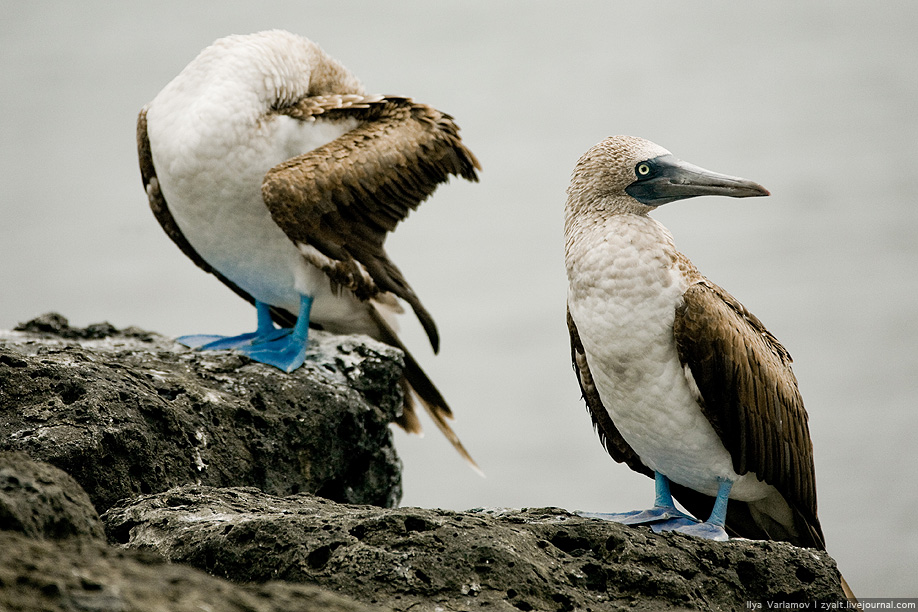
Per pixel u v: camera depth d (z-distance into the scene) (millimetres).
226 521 9836
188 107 15375
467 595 8938
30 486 7961
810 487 12578
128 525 10344
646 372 11641
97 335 16344
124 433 11812
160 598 6582
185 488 11086
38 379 12008
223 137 15117
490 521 9727
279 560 9281
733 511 13148
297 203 14977
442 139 16016
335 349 15430
